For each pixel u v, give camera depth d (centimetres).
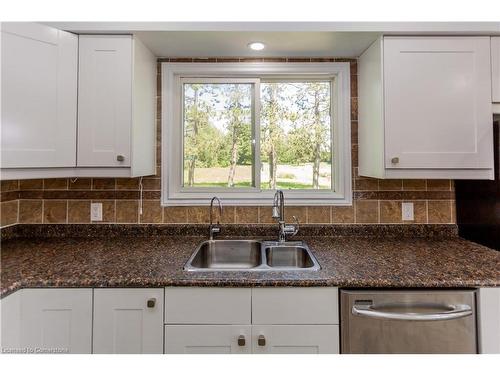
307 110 197
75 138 151
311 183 198
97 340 116
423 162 149
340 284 116
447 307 114
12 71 134
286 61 190
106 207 186
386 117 151
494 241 152
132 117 152
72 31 149
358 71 187
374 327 115
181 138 196
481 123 149
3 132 132
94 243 169
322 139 197
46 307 116
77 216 185
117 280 116
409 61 150
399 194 187
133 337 117
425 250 154
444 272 121
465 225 177
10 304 110
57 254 147
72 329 116
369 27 150
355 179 188
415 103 150
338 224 187
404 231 185
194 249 157
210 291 117
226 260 178
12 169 135
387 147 150
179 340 117
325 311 117
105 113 152
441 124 149
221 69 189
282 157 198
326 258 141
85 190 186
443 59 150
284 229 173
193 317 117
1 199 170
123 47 152
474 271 122
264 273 122
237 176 197
